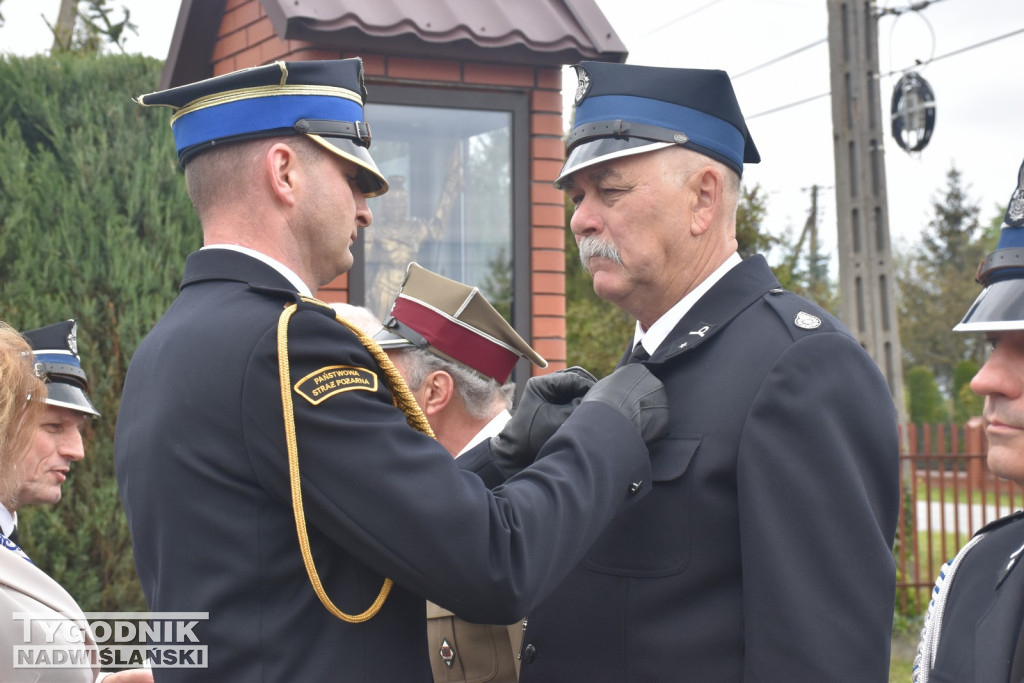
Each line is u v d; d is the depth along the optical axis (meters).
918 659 1.58
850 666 1.63
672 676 1.78
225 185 1.71
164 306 5.79
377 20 4.32
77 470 5.54
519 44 4.55
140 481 1.60
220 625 1.53
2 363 2.05
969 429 8.19
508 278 4.82
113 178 5.79
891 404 1.80
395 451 1.53
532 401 1.97
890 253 11.03
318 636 1.54
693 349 1.86
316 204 1.71
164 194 5.88
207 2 5.04
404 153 4.64
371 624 1.59
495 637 2.35
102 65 5.86
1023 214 1.37
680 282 1.91
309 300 1.61
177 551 1.55
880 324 11.04
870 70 11.12
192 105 1.72
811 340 1.77
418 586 1.53
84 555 5.50
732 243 1.97
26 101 5.73
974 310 1.38
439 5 4.50
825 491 1.69
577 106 1.94
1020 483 1.36
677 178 1.87
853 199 11.19
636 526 1.83
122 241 5.73
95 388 5.62
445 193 4.72
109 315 5.68
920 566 8.20
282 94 1.69
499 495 1.61
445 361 2.49
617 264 1.89
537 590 1.58
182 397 1.56
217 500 1.54
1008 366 1.35
